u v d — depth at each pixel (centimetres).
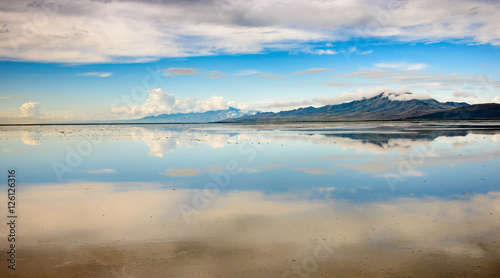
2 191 1617
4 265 816
